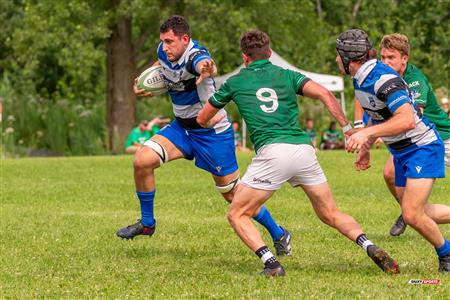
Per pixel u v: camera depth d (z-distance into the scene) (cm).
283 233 2277
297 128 1931
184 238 2594
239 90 1941
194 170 4800
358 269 2052
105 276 2016
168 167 4962
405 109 1817
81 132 8450
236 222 1944
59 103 8706
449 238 2539
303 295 1769
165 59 2212
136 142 6456
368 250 1922
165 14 7881
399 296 1745
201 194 3759
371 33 10250
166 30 2169
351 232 1942
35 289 1889
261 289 1833
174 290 1848
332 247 2391
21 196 3784
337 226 1953
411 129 1825
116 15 7988
